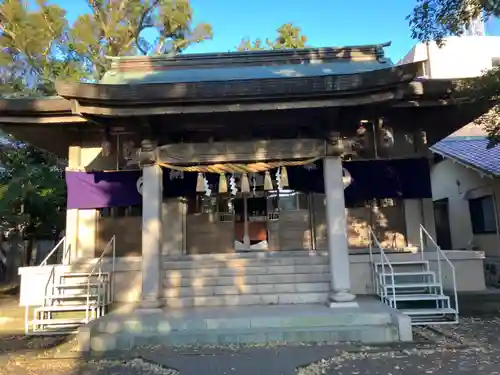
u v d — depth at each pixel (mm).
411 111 10875
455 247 16797
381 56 12500
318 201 12039
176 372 6094
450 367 6008
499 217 13492
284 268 10336
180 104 8477
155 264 8914
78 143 11891
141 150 9250
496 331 8062
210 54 12695
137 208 11812
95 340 7621
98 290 9477
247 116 9031
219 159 9281
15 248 19031
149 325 7992
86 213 11734
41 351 7562
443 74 21000
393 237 11523
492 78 8383
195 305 9648
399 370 5938
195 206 12055
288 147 9258
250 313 8445
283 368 6148
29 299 10672
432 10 8516
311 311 8430
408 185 11328
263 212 12336
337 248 8969
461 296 10078
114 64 12648
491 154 13945
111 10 20328
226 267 10492
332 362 6375
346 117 9344
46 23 18359
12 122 9773
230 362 6496
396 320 7758
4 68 18844
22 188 15531
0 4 17703
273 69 12133
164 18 21562
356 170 11383
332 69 11812
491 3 7879
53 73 19250
